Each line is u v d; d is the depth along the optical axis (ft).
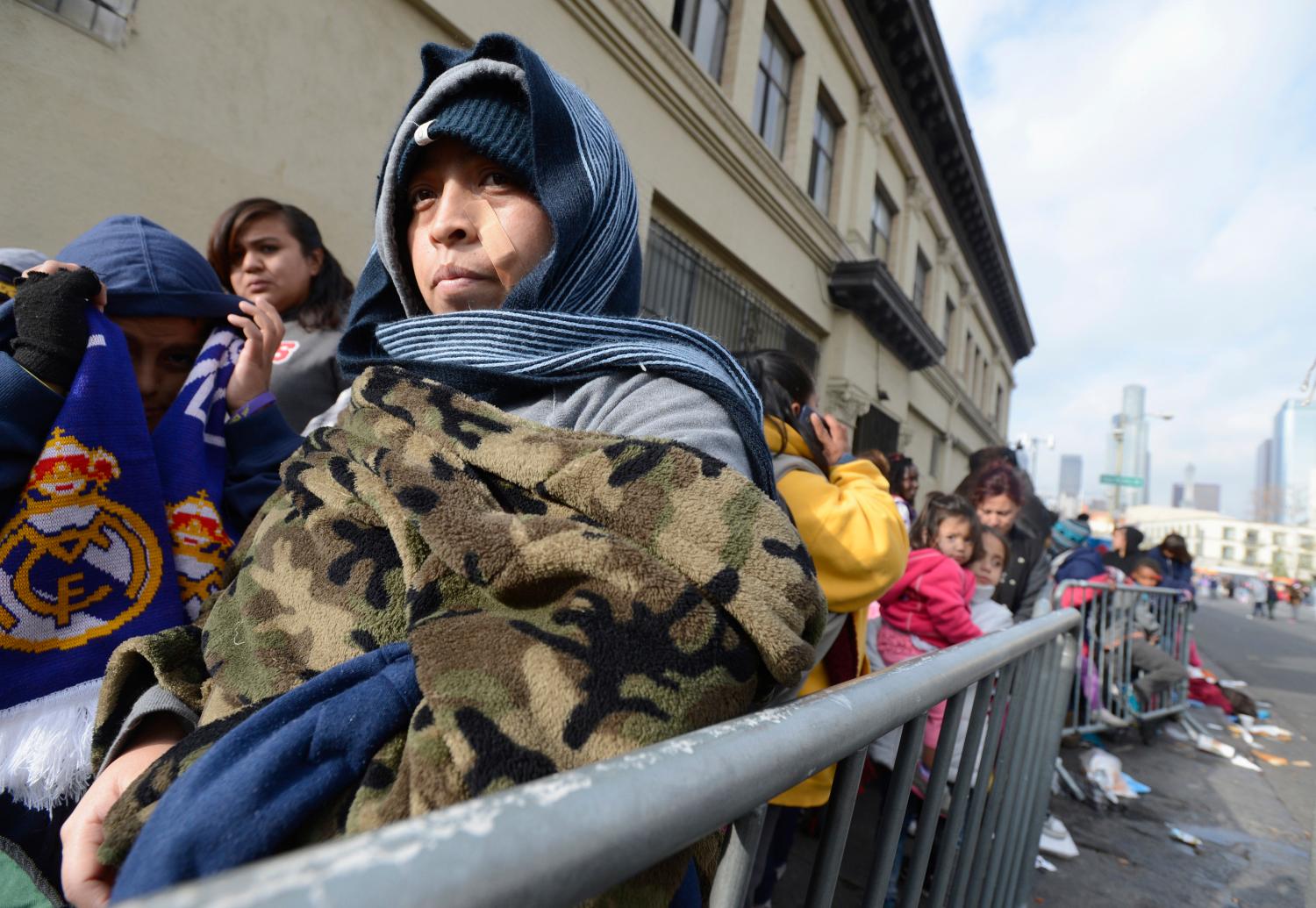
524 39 13.34
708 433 1.91
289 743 1.38
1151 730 12.71
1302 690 19.94
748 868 1.70
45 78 7.14
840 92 27.45
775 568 1.59
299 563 1.93
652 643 1.46
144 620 2.58
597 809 0.96
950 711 2.99
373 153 10.62
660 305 18.17
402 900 0.71
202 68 8.50
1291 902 7.24
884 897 2.60
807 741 1.50
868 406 30.27
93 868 1.70
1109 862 7.94
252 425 3.25
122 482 2.64
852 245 28.73
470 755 1.26
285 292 5.19
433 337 2.31
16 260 3.11
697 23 19.52
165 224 8.18
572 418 2.03
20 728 2.29
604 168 2.44
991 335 63.72
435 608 1.63
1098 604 12.05
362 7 10.44
